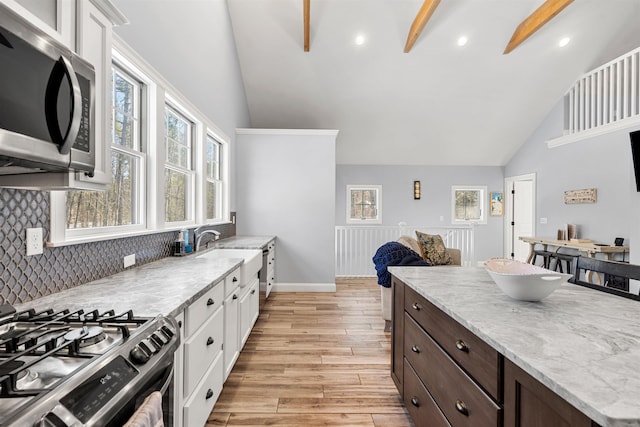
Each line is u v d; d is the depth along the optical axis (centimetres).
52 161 84
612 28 435
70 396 60
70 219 153
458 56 465
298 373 225
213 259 233
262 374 223
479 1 397
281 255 456
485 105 549
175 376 122
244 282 240
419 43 446
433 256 411
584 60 477
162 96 221
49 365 71
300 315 349
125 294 132
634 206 344
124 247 185
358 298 420
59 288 135
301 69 479
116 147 183
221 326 184
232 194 432
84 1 108
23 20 75
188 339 133
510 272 149
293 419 177
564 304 120
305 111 549
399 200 709
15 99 72
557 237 515
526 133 613
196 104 288
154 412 78
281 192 456
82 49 107
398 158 685
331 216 457
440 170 711
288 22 419
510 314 108
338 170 707
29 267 119
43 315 96
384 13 412
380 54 461
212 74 336
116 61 180
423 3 393
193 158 305
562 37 444
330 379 218
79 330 80
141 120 211
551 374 66
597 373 67
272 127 576
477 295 135
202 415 150
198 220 308
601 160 467
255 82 497
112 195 187
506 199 699
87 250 154
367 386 210
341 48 452
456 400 116
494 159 688
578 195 505
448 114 565
